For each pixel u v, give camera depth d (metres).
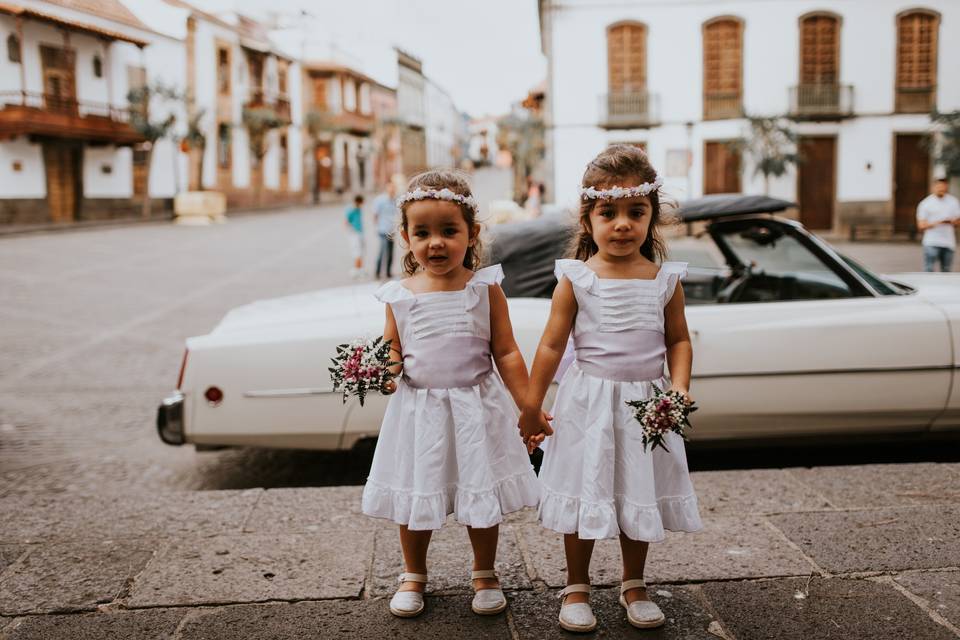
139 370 8.10
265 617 2.71
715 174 25.69
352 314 4.47
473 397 2.57
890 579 2.85
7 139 25.61
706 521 3.38
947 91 25.05
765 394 4.34
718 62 25.22
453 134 85.38
